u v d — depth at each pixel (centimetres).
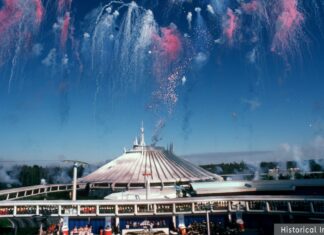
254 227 6762
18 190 10919
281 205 6406
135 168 11688
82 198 10631
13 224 7288
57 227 6938
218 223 6894
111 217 6831
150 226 6775
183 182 11200
